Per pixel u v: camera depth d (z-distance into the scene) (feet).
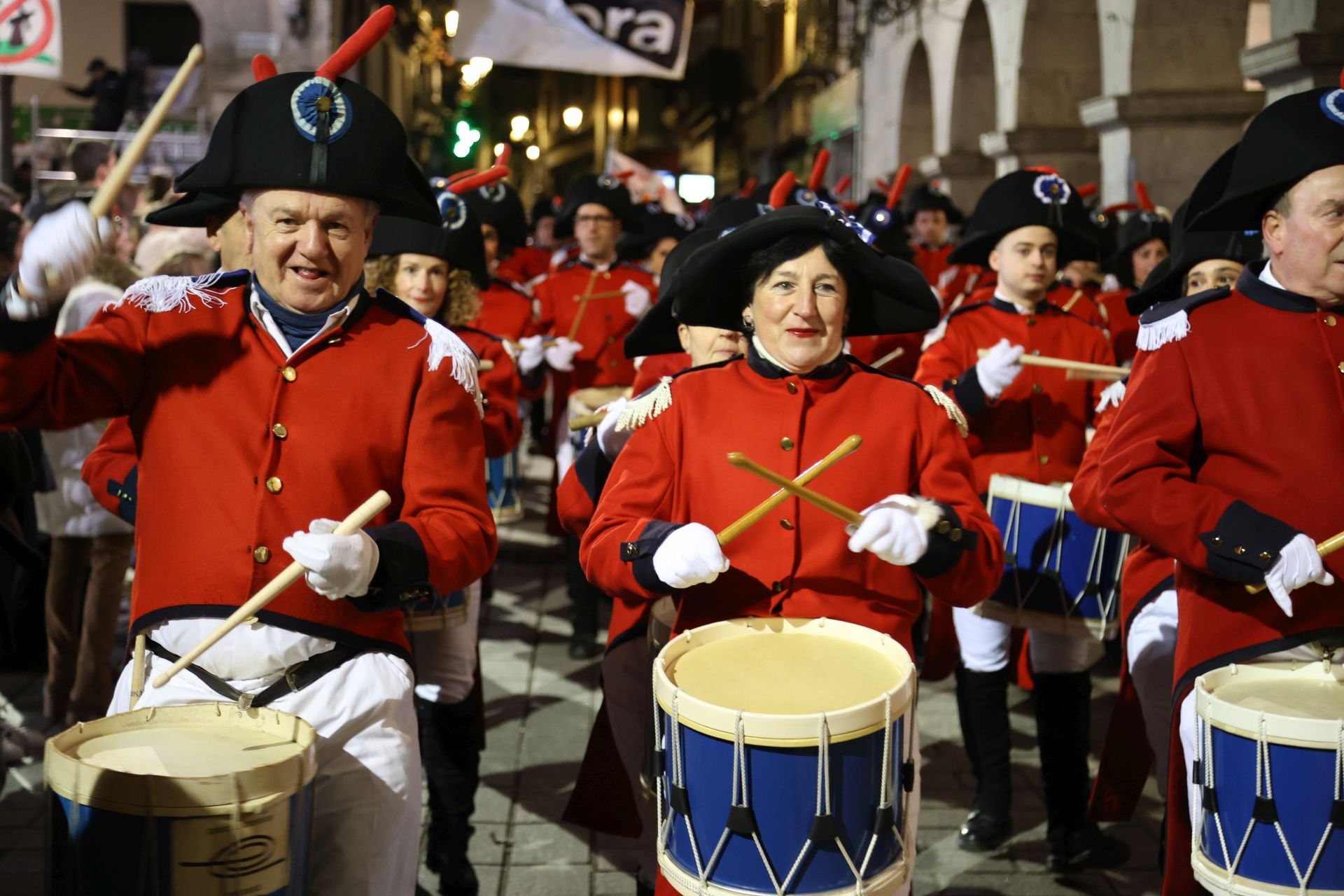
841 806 7.36
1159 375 9.14
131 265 17.39
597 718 10.85
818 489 8.89
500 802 15.15
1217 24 36.88
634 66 26.21
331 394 8.09
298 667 8.00
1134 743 11.98
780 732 7.23
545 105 155.43
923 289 9.14
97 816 6.82
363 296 8.46
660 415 9.29
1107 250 25.88
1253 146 8.93
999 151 46.93
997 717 14.14
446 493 8.18
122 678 8.29
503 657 20.62
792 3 92.73
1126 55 37.29
